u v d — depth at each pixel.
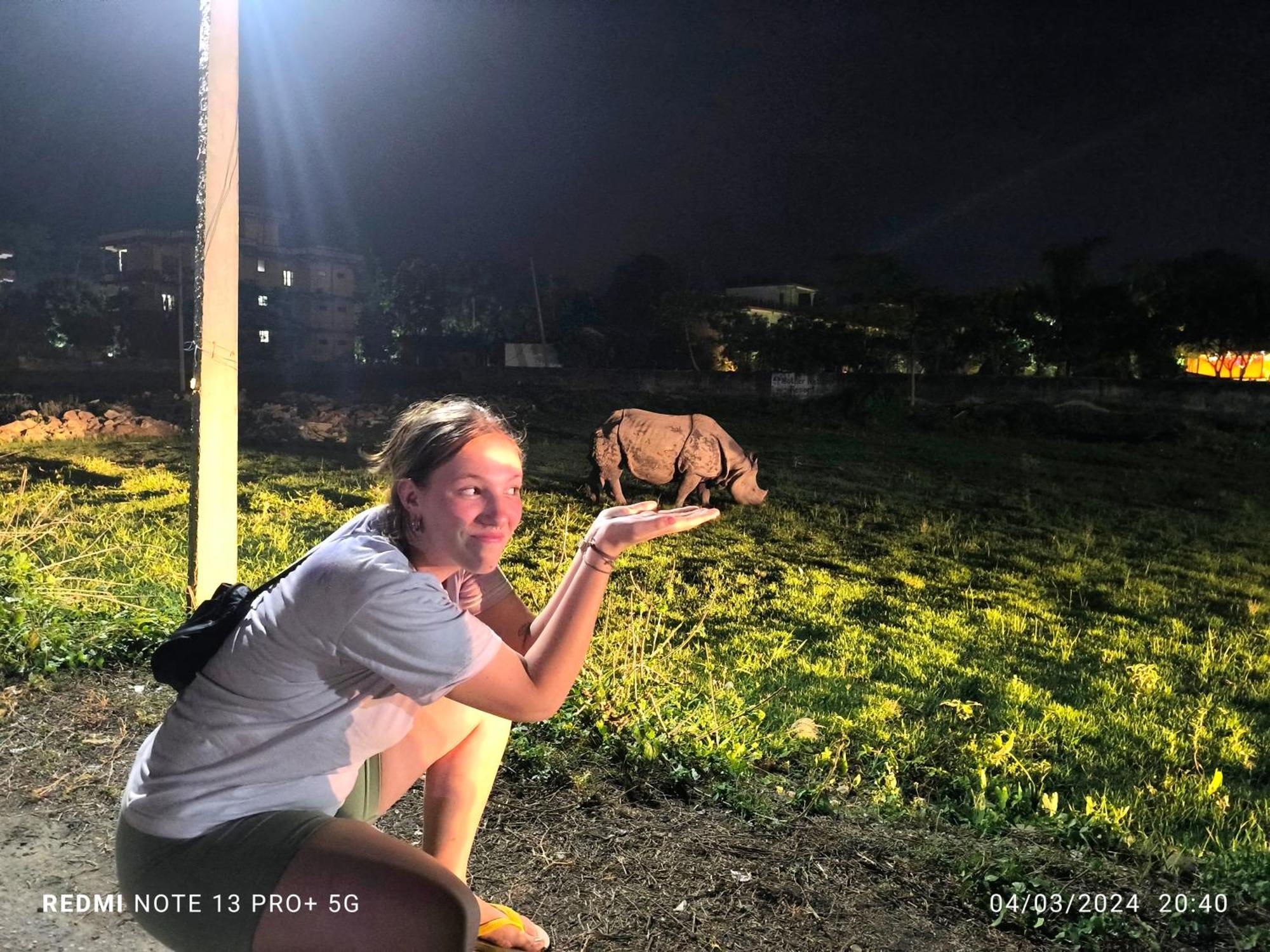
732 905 2.91
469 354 53.94
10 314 49.75
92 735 3.88
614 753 3.98
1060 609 10.33
